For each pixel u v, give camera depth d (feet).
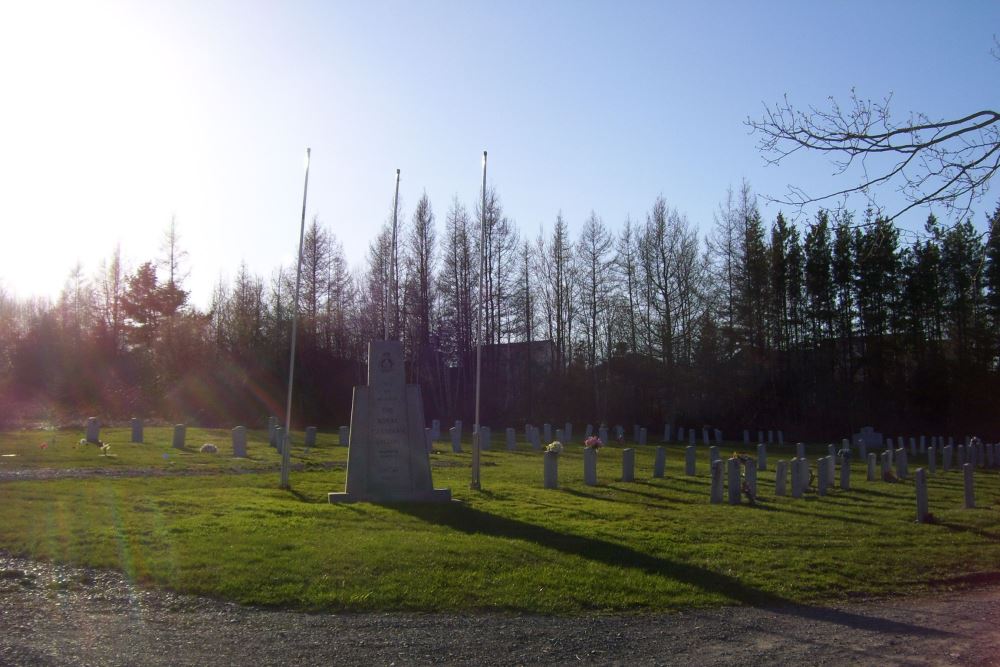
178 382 163.22
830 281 190.60
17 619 25.76
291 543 36.91
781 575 35.32
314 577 30.94
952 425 185.57
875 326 193.67
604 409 201.98
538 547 38.22
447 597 29.19
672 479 76.28
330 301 201.98
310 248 199.72
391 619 26.73
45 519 42.06
